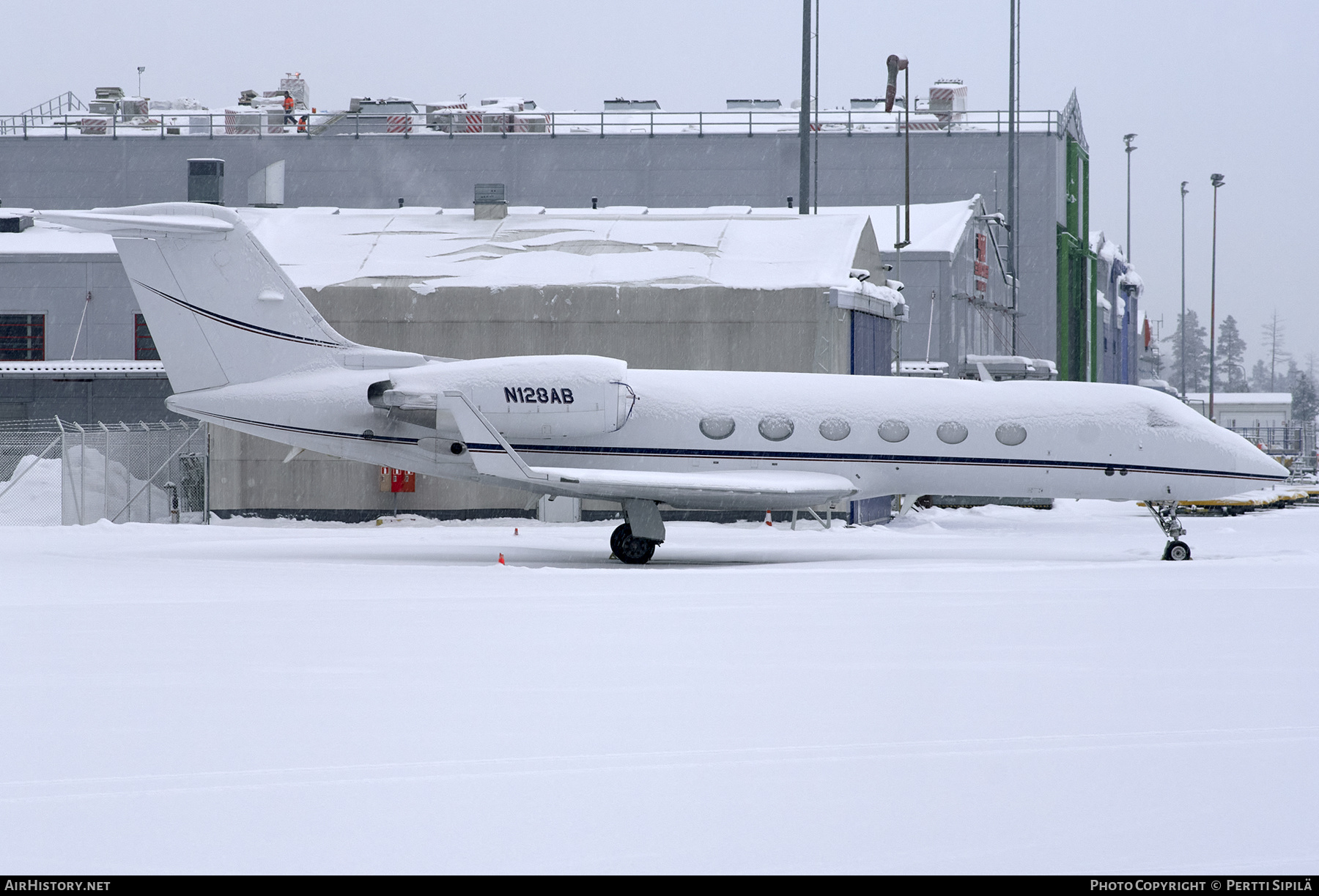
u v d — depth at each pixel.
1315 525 126.88
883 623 51.25
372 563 81.12
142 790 27.17
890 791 27.19
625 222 135.00
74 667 40.94
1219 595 61.44
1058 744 31.14
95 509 116.00
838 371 115.94
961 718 33.88
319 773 28.44
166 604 57.47
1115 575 71.88
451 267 124.00
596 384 87.06
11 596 60.78
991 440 88.62
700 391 89.00
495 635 47.91
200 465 129.38
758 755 30.03
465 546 96.12
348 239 132.38
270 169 151.88
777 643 46.25
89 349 147.38
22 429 138.88
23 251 148.12
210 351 88.19
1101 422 88.50
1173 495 88.50
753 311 116.56
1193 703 35.75
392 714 34.16
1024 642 46.47
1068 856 23.23
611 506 121.50
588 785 27.61
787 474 87.69
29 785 27.48
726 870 22.50
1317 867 22.69
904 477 89.25
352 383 87.69
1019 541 104.25
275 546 94.62
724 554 91.44
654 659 42.59
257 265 87.94
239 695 36.72
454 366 88.56
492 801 26.47
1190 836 24.36
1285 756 30.08
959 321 166.38
